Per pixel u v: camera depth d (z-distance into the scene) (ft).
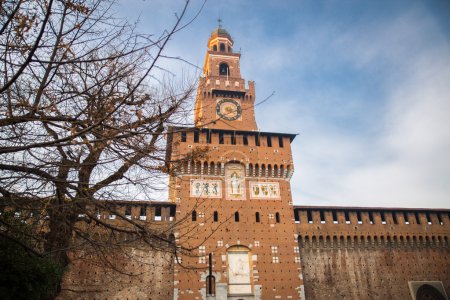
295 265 151.12
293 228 158.61
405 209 177.37
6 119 35.63
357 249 166.91
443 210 180.65
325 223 168.35
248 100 193.98
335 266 161.27
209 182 161.68
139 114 44.39
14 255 46.34
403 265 167.32
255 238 153.48
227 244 150.41
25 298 45.85
